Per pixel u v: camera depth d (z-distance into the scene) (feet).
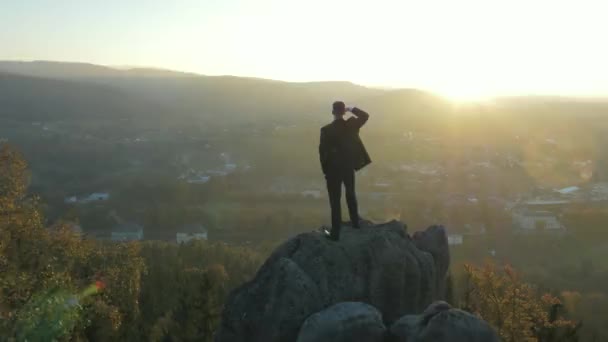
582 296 197.16
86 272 105.50
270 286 37.29
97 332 89.20
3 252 90.79
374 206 385.29
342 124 42.01
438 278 48.14
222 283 146.41
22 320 52.60
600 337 153.69
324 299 37.60
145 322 136.15
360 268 39.37
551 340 93.56
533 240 301.02
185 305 104.01
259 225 344.49
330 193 41.55
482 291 107.86
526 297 103.04
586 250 280.92
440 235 49.39
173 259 203.00
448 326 31.07
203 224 346.54
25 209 106.32
